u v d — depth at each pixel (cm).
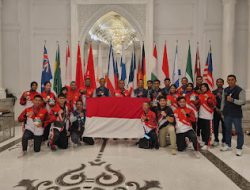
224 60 746
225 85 740
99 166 400
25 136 465
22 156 453
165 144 523
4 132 669
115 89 704
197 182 340
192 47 792
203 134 525
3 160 430
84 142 548
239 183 338
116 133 525
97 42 819
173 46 796
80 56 733
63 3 805
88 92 629
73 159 436
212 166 405
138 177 356
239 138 466
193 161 430
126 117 524
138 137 518
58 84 745
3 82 803
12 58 801
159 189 317
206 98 514
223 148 495
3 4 789
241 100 453
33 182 336
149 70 785
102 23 812
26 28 800
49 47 809
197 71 753
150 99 564
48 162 420
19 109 808
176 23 794
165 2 793
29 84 812
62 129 493
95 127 528
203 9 782
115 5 790
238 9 766
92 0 787
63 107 501
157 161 428
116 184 331
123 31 809
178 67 796
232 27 735
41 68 813
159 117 517
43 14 807
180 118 482
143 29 791
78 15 796
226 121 482
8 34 796
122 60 772
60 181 340
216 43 782
